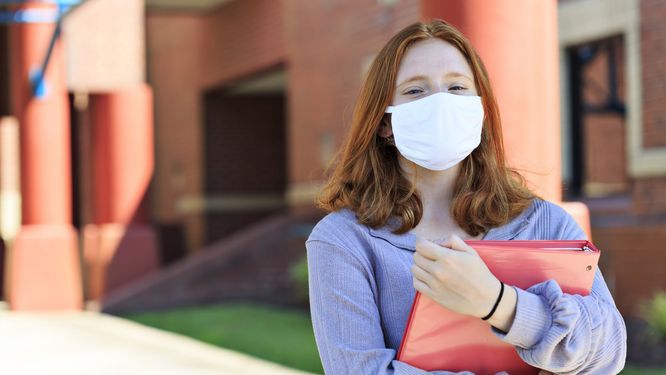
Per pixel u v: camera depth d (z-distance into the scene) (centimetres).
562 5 1040
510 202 218
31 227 1304
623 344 197
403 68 211
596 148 1572
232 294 1267
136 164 1356
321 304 205
